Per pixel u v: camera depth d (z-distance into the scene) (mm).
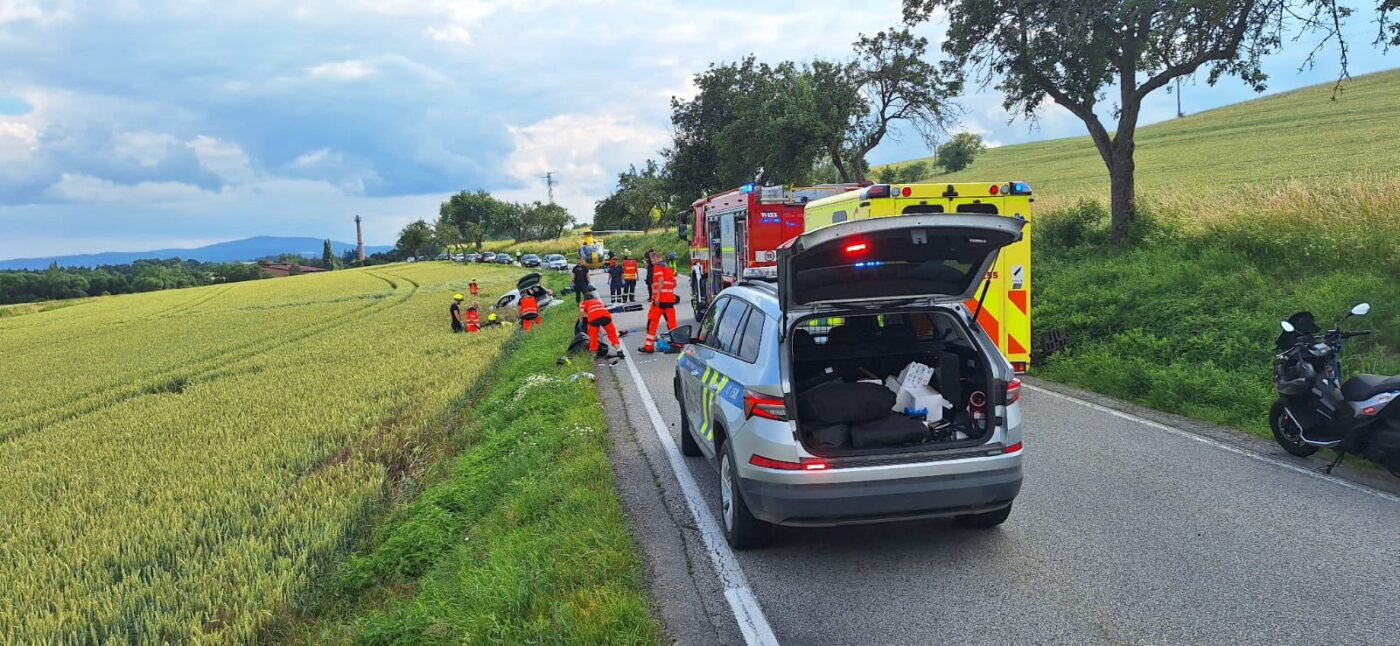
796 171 30172
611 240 82812
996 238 4430
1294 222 12984
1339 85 13570
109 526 6590
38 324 43406
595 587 4312
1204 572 4371
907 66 26625
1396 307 8945
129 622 4715
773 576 4613
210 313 38875
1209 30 13953
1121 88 15891
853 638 3859
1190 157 50156
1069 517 5305
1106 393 9195
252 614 4594
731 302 5914
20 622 4840
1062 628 3846
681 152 44156
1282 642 3623
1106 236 17203
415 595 4902
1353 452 5789
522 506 5793
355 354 17000
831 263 4469
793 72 28766
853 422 4582
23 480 8508
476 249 129000
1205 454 6594
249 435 9594
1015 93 17562
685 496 6102
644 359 13125
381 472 7137
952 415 4895
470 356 14523
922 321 5664
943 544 4961
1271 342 9055
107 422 11617
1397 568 4301
